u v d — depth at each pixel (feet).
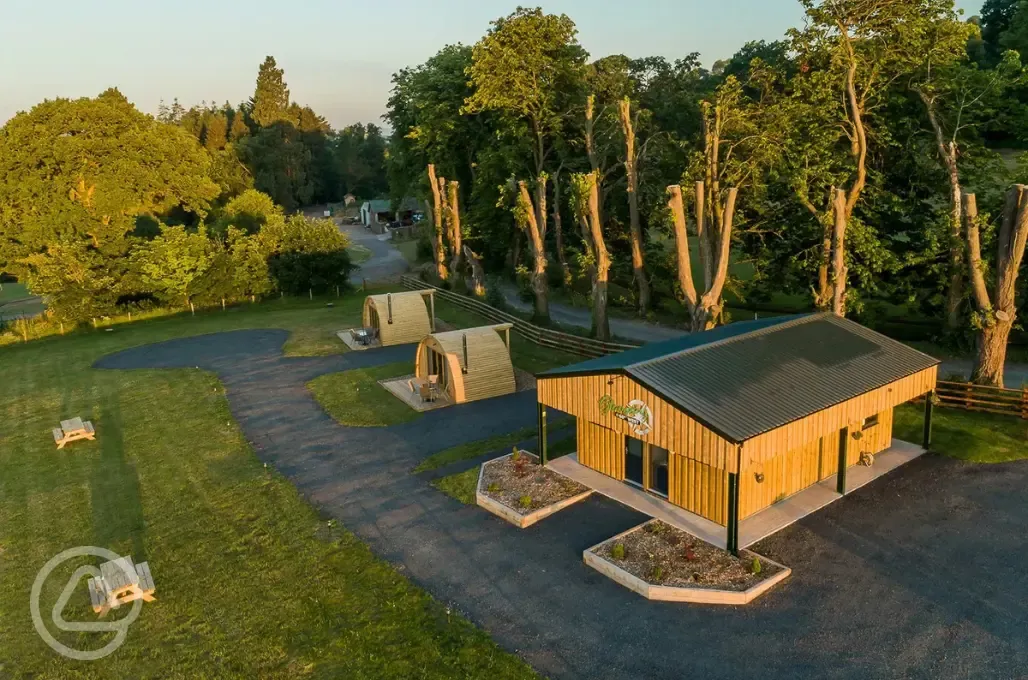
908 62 102.12
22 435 88.17
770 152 106.93
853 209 112.37
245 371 112.47
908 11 96.37
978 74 104.01
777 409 56.03
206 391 102.53
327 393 99.30
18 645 47.01
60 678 43.65
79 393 104.94
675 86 166.71
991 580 49.26
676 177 147.13
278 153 375.04
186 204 230.89
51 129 196.44
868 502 60.80
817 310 101.96
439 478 70.38
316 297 182.91
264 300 180.55
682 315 148.66
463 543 57.72
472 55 147.02
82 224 190.29
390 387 100.32
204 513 65.10
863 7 96.78
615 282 168.55
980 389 79.00
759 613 46.80
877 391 63.05
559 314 156.25
